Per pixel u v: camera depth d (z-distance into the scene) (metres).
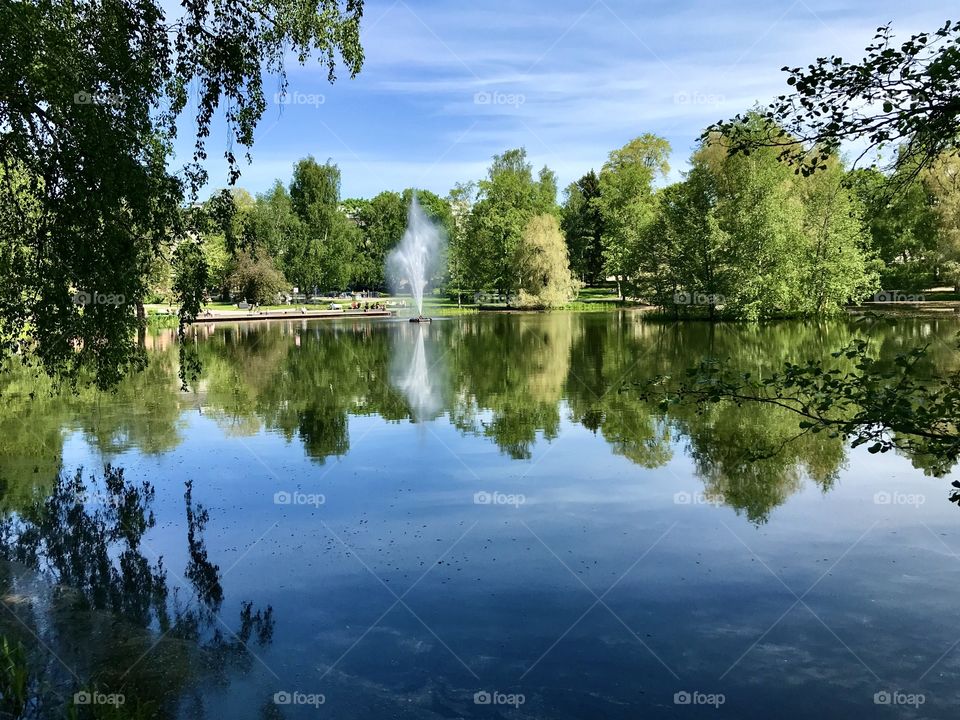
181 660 4.90
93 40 6.58
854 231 31.48
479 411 13.66
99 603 5.84
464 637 5.19
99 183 6.69
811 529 7.18
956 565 6.24
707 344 24.36
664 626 5.30
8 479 9.30
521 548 6.82
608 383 16.70
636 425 12.05
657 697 4.42
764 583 5.98
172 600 5.87
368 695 4.50
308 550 6.88
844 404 3.92
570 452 10.36
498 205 52.91
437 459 10.11
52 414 13.65
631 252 41.34
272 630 5.34
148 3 6.75
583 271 66.75
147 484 9.05
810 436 10.83
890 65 3.44
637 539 7.00
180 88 7.30
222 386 17.17
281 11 7.68
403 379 18.06
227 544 7.05
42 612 5.67
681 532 7.17
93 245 7.00
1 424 12.65
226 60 7.14
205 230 7.77
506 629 5.30
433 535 7.18
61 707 4.35
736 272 31.95
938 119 3.51
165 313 38.38
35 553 6.91
